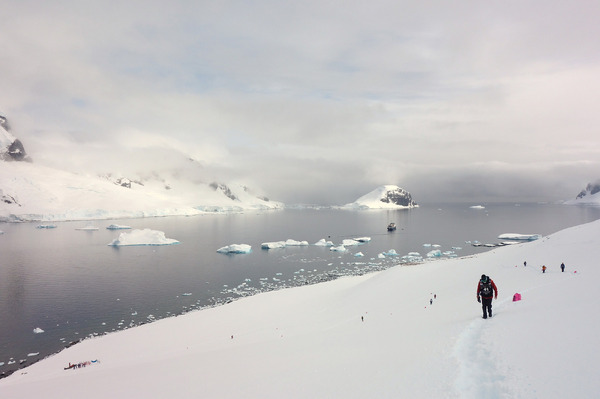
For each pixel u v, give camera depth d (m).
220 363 24.77
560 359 11.20
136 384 22.97
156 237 178.25
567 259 49.56
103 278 103.06
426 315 28.83
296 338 32.75
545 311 17.97
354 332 28.80
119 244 170.88
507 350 12.91
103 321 67.75
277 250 156.88
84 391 24.03
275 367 19.59
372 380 13.41
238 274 108.00
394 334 22.33
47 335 61.12
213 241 191.88
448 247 157.62
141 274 108.25
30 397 25.56
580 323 14.59
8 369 48.66
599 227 64.94
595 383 9.21
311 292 72.88
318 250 155.88
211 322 58.03
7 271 113.31
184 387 19.41
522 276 43.97
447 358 13.58
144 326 60.06
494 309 22.66
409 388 11.70
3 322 67.62
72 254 146.62
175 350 45.03
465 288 45.59
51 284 96.00
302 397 13.45
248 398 14.70
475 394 10.30
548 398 9.02
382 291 59.22
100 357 47.56
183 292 87.81
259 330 49.25
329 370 16.38
